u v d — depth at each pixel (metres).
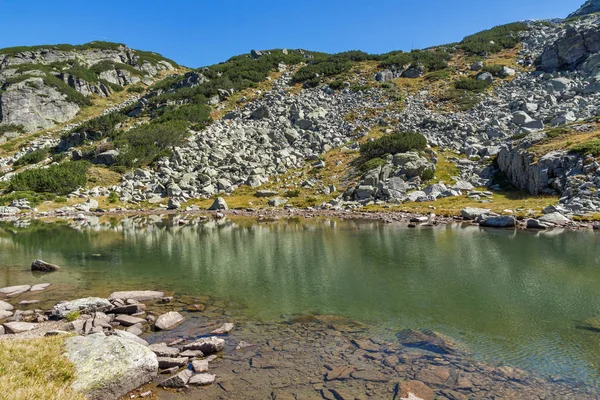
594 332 14.12
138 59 198.25
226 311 17.08
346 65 126.69
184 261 27.34
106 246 33.81
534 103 79.38
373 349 12.98
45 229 45.53
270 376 11.17
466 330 14.53
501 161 60.25
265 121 97.06
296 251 29.92
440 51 126.81
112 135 99.88
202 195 70.62
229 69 137.62
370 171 62.94
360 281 21.45
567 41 95.62
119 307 16.81
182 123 95.88
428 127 81.00
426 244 31.14
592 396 10.10
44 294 19.91
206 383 10.72
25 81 140.88
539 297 18.08
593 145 47.47
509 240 31.70
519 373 11.29
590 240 30.36
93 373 10.05
